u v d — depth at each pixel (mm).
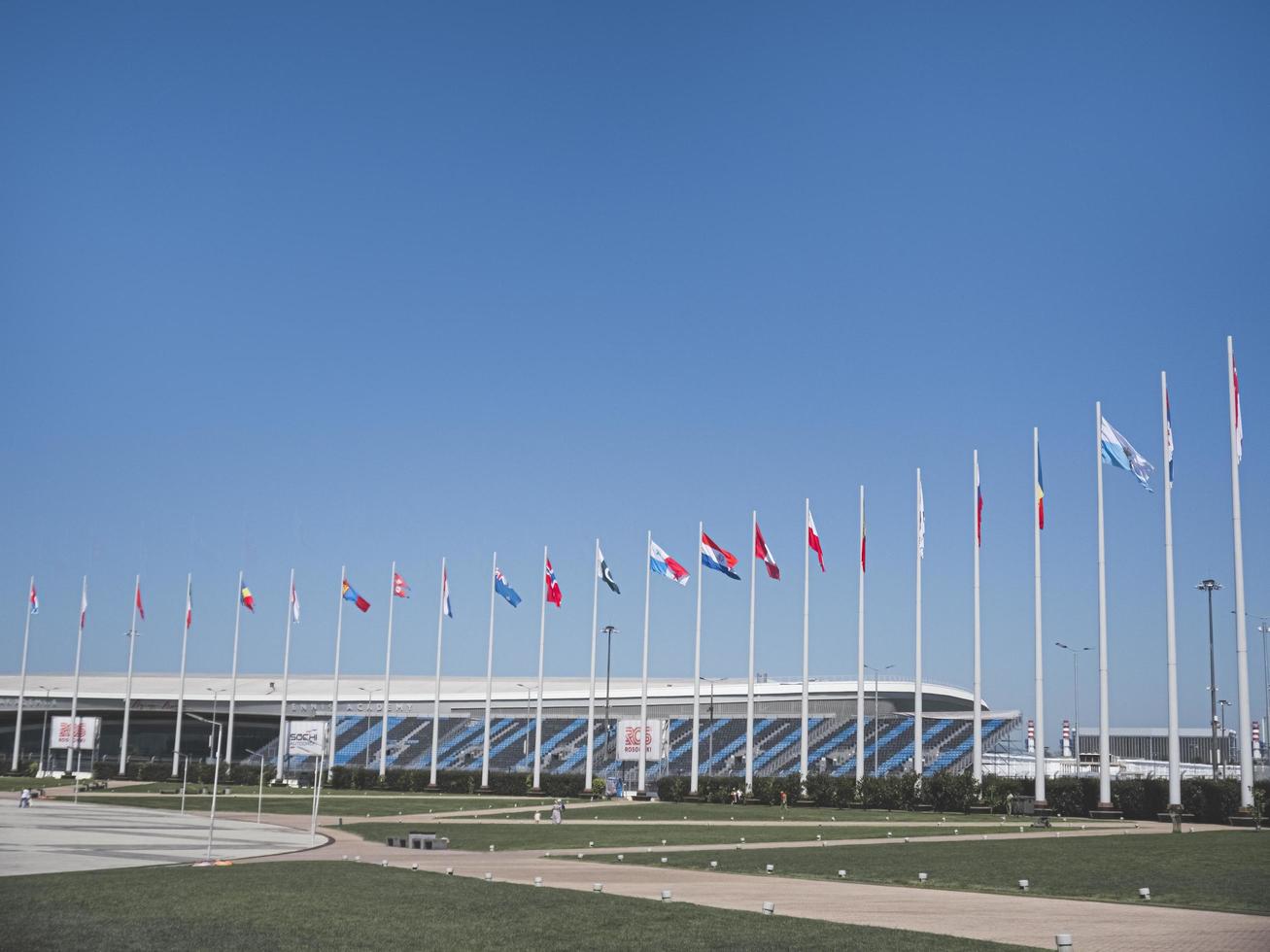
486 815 75438
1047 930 26094
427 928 26516
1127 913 28922
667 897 31641
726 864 42938
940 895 33312
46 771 139125
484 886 34906
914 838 54188
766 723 148125
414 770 113938
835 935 25281
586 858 46031
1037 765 72000
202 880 36062
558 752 146750
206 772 128125
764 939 24781
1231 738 151750
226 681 176250
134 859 44750
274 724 171500
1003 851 46062
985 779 78438
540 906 30125
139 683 174625
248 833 59344
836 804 84812
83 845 50781
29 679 179000
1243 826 59719
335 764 152250
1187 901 30906
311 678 181500
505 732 155625
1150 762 132125
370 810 80500
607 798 102000
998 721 139875
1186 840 49688
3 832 57938
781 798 87125
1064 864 40562
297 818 72312
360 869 40125
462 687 171750
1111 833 55094
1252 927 26453
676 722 152125
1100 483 69062
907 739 137250
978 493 78562
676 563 93062
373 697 167000
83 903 30359
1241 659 60531
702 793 94938
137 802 88438
